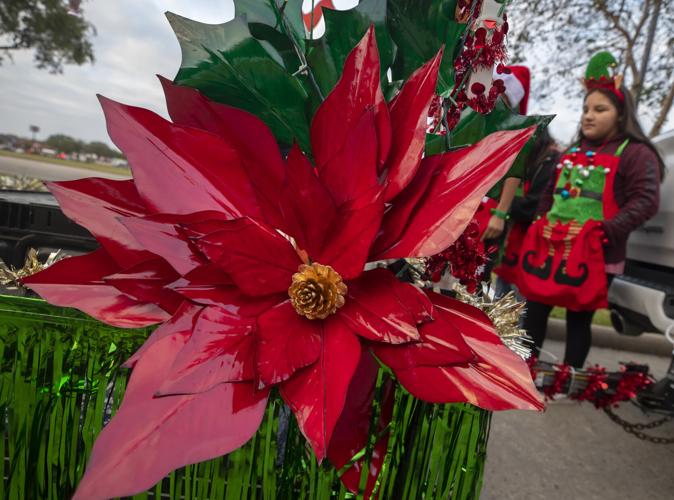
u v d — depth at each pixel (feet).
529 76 6.39
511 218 7.55
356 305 1.34
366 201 1.33
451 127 1.81
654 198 5.89
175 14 1.63
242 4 1.72
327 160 1.51
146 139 1.41
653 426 5.52
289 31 1.73
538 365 5.57
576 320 7.05
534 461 5.79
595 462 5.86
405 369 1.25
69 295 1.43
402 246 1.33
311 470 1.51
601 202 6.08
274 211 1.47
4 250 3.78
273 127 1.73
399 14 1.71
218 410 1.16
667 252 7.04
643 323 7.06
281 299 1.37
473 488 1.55
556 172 6.71
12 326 1.50
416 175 1.43
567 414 7.26
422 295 1.30
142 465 1.05
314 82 1.70
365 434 1.46
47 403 1.54
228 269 1.27
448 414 1.53
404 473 1.56
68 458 1.57
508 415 7.13
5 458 1.65
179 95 1.50
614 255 6.12
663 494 5.25
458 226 1.24
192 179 1.44
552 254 6.24
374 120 1.36
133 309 1.44
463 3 1.80
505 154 1.27
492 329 1.38
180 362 1.16
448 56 1.73
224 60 1.64
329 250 1.37
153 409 1.13
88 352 1.51
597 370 5.47
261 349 1.20
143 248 1.46
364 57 1.44
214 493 1.50
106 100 1.39
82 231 3.89
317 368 1.24
